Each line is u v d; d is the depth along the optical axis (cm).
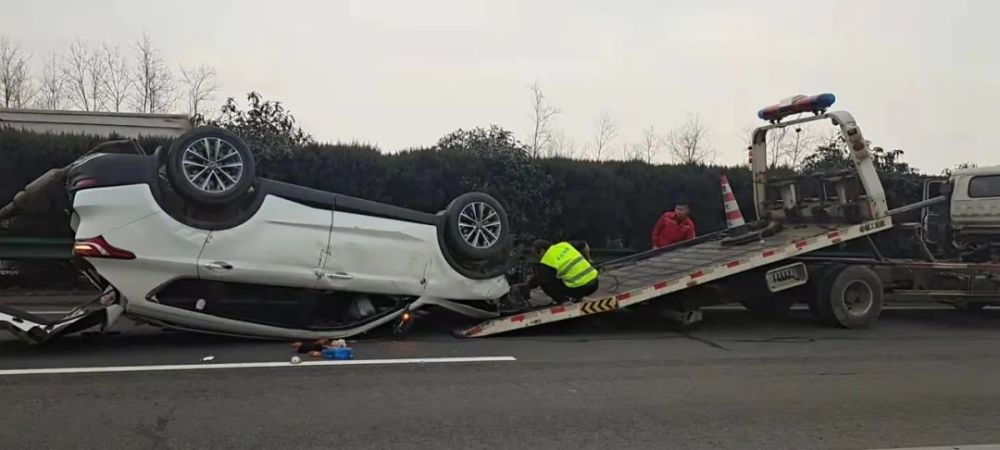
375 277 824
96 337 837
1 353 745
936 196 1261
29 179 1225
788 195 1148
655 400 616
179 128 1444
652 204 1547
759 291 988
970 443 518
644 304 998
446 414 564
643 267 1079
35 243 1209
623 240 1568
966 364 785
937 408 607
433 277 859
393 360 745
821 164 1430
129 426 516
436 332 923
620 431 531
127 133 1417
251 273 761
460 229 864
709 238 1191
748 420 564
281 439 497
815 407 604
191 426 520
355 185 1335
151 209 725
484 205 881
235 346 796
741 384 677
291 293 798
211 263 745
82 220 715
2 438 486
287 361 726
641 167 1548
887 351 852
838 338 940
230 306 780
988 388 678
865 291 1020
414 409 575
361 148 1362
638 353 813
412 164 1364
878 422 565
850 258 1075
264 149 1279
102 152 793
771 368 748
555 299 940
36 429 505
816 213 1089
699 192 1570
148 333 866
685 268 985
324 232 795
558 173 1485
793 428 546
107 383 629
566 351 816
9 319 724
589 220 1516
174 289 755
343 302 849
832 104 1039
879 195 1014
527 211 1442
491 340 874
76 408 555
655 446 499
